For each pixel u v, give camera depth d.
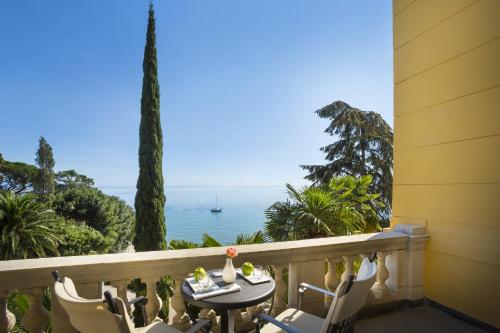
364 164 19.47
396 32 3.41
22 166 40.22
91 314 1.09
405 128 3.26
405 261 2.94
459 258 2.65
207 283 1.81
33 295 1.74
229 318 1.61
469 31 2.58
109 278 1.87
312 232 5.77
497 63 2.36
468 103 2.59
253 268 2.07
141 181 13.66
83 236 18.25
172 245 5.11
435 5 2.91
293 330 1.40
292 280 2.43
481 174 2.47
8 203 13.34
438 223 2.86
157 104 14.32
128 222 28.44
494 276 2.37
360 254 2.70
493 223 2.38
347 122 20.09
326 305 2.54
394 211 3.39
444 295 2.79
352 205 6.85
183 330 2.07
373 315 2.78
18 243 13.18
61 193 23.81
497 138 2.36
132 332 1.10
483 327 2.45
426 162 3.00
